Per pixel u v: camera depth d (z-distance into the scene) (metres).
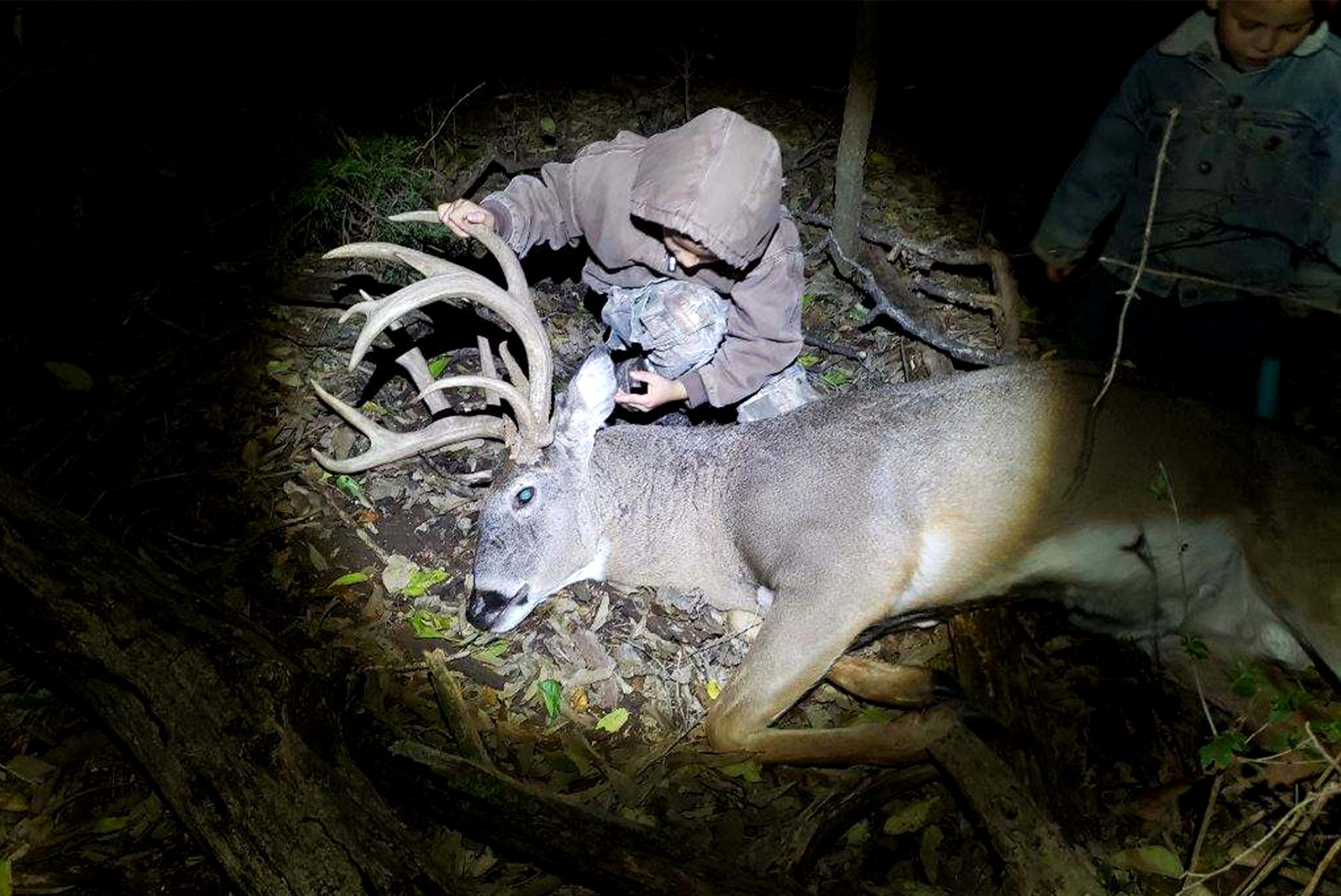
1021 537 1.47
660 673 1.52
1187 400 1.47
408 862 1.14
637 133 2.33
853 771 1.40
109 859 1.25
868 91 1.86
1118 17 2.92
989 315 2.02
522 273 1.50
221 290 1.91
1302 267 1.65
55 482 1.61
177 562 1.52
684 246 1.48
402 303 1.40
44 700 1.39
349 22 2.51
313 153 2.00
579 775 1.39
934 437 1.48
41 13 2.21
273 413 1.76
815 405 1.58
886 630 1.58
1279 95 1.55
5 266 1.85
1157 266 1.72
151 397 1.74
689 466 1.58
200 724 1.20
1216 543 1.45
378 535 1.63
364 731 1.31
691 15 2.76
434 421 1.68
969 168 2.39
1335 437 1.81
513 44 2.56
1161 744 1.42
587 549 1.58
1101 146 1.69
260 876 1.12
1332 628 1.39
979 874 1.29
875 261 2.04
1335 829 1.32
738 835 1.33
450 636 1.53
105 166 2.00
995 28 2.88
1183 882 1.28
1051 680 1.50
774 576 1.50
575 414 1.53
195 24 2.34
